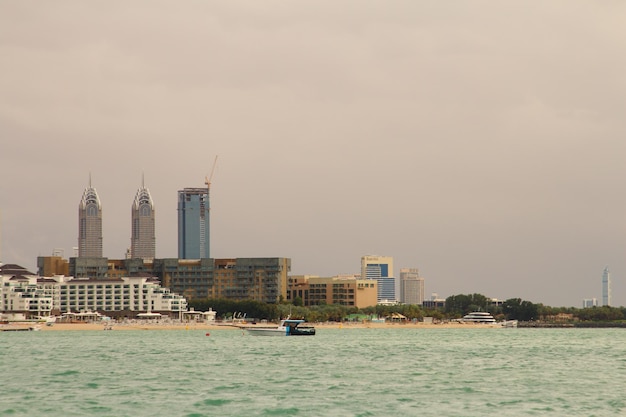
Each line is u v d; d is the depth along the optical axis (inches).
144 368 7386.8
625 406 4872.0
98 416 4495.6
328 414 4557.1
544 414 4574.3
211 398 5162.4
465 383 6082.7
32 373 6879.9
